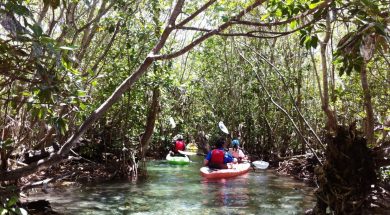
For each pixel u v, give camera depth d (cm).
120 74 1238
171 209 872
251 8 514
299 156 1457
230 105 2284
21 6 359
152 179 1317
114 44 1331
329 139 638
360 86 1092
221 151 1475
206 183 1250
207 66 2234
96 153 1361
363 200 634
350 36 494
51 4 445
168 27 558
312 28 560
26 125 890
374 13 464
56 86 442
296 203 944
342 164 625
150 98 1515
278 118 1812
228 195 1046
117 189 1102
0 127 706
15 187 507
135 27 1219
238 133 2239
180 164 1825
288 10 540
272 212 850
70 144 533
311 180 1254
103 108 547
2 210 464
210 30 537
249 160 1784
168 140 2202
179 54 531
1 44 386
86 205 881
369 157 636
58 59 397
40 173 1122
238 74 2142
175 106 2386
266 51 1783
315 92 1788
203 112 2798
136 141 1447
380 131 1020
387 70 1012
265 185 1216
